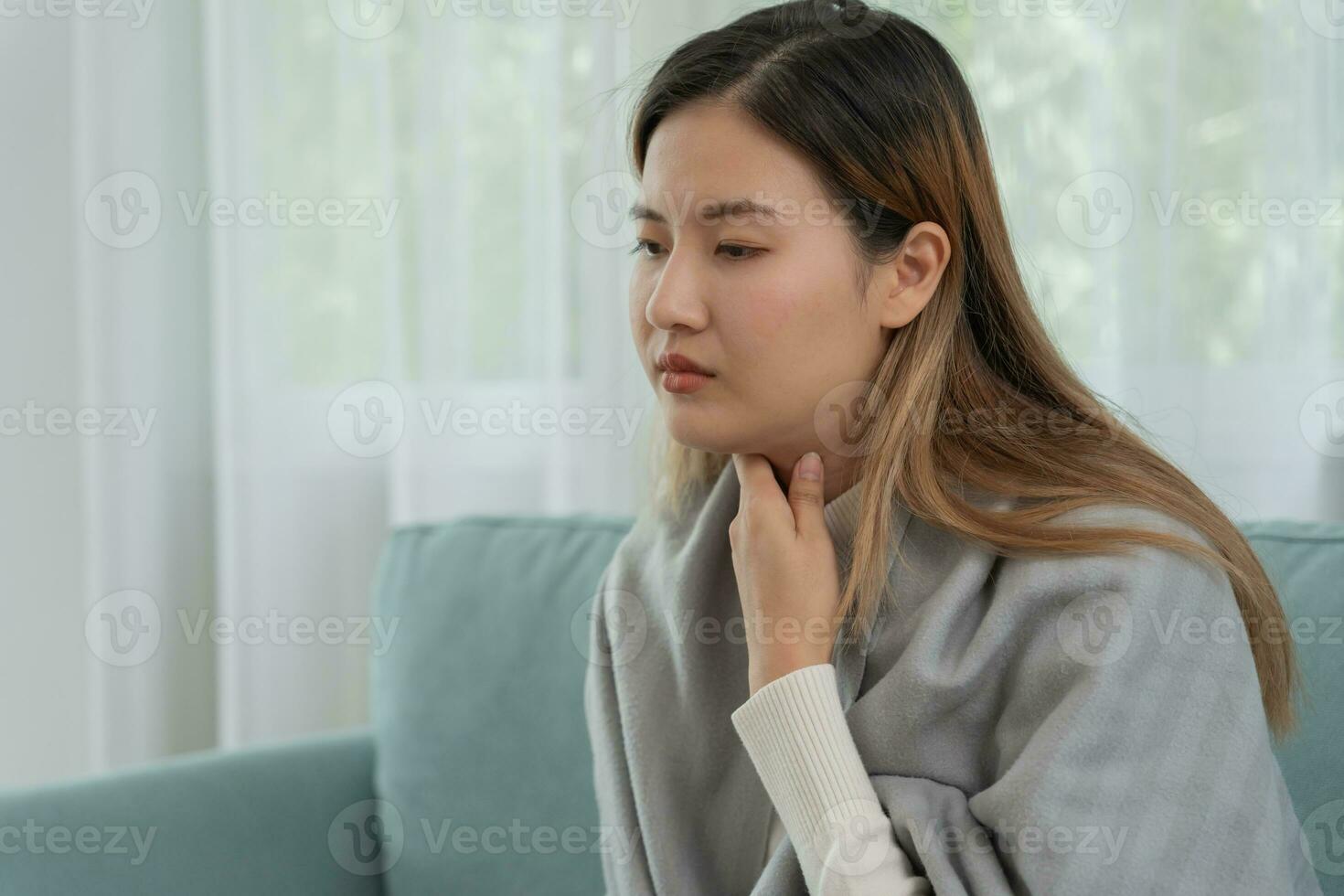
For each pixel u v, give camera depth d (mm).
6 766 1870
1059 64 1362
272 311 1672
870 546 768
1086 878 648
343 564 1712
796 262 746
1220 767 684
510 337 1636
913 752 748
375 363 1671
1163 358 1342
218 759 1194
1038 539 729
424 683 1215
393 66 1673
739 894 875
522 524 1264
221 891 1135
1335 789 847
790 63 756
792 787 732
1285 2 1311
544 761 1147
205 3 1691
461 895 1165
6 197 1803
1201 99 1333
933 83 809
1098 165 1352
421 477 1631
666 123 780
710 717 891
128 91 1660
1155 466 801
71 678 1842
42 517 1832
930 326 798
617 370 1533
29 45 1786
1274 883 672
